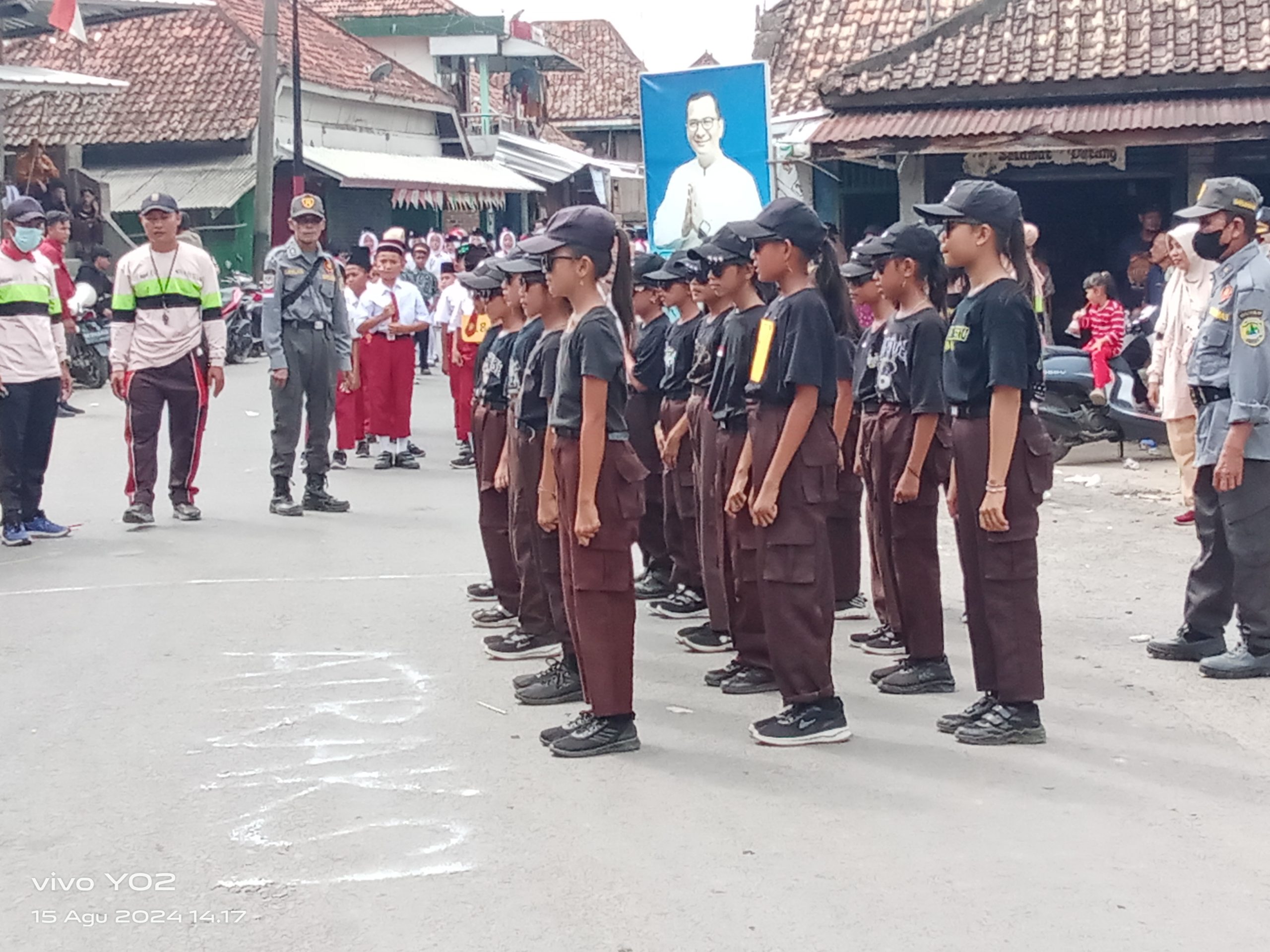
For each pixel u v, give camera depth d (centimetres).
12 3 1878
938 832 471
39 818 487
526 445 625
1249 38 1390
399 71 3266
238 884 434
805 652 554
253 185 2608
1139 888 428
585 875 438
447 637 721
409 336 1261
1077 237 1605
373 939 397
